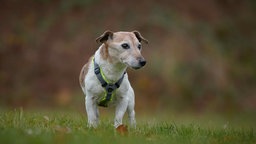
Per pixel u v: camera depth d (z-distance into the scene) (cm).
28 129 702
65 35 2283
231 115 2014
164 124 860
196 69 2164
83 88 869
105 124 837
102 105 859
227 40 2425
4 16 2366
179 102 2048
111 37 826
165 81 2084
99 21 2295
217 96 2130
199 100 2089
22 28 2323
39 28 2323
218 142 735
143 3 2341
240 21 2533
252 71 2331
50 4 2412
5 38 2284
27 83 2128
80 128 764
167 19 2292
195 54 2211
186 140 723
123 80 829
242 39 2466
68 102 2025
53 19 2347
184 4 2398
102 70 819
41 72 2167
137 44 824
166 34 2234
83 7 2364
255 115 2038
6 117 824
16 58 2216
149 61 2120
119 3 2347
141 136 733
